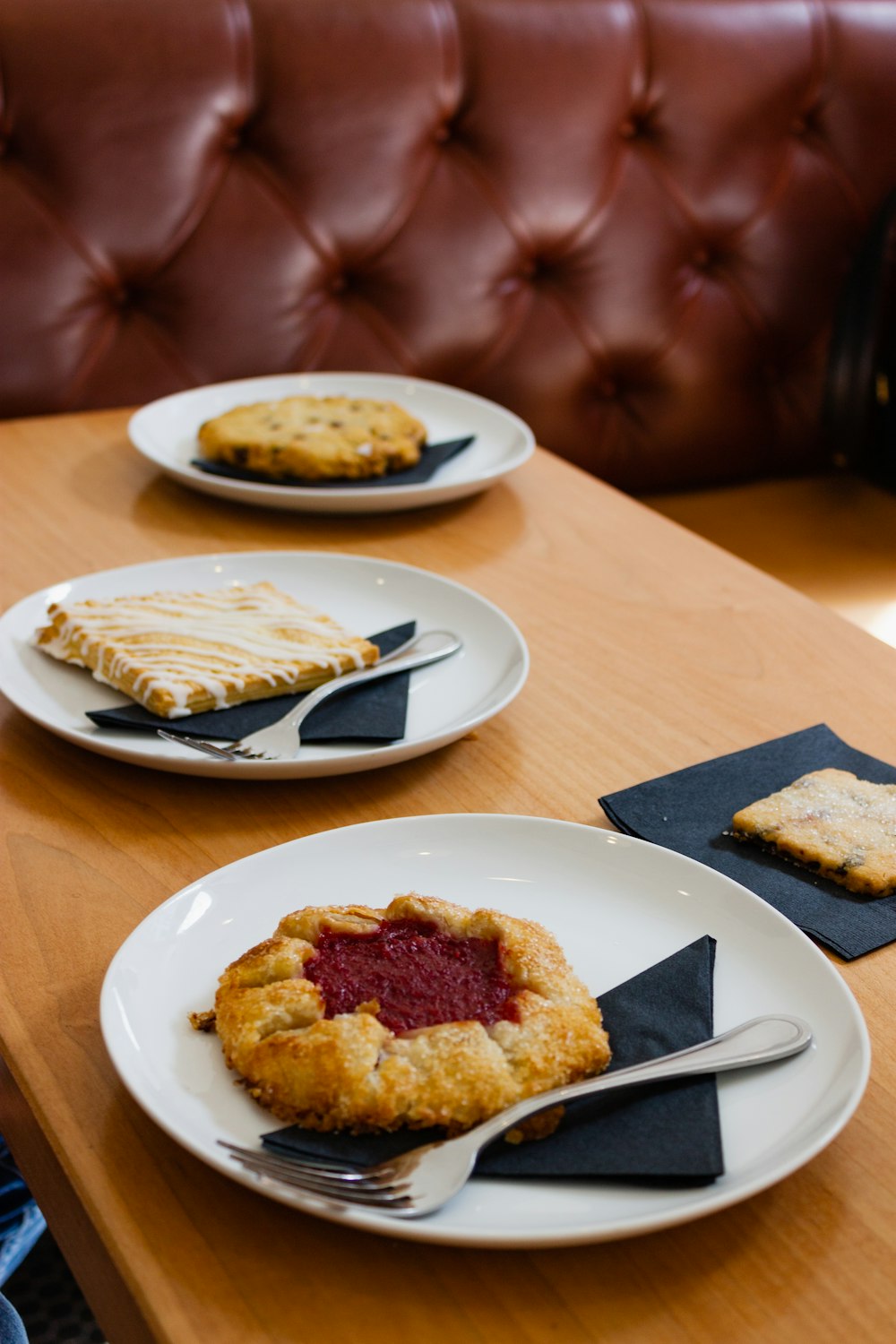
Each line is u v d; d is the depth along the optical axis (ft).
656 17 6.08
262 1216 1.63
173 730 2.64
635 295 6.36
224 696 2.74
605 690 3.02
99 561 3.66
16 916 2.21
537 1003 1.82
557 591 3.57
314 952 1.93
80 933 2.18
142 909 2.24
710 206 6.39
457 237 5.92
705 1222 1.63
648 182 6.25
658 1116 1.68
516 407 6.30
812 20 6.38
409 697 2.91
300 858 2.20
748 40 6.25
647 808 2.50
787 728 2.89
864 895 2.27
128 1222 1.61
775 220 6.54
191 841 2.44
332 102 5.58
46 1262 4.62
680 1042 1.82
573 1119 1.68
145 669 2.76
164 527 3.91
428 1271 1.56
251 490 3.89
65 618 2.99
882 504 6.84
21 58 5.11
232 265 5.60
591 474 6.62
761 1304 1.53
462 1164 1.57
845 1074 1.74
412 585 3.38
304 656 2.89
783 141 6.48
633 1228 1.47
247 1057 1.72
